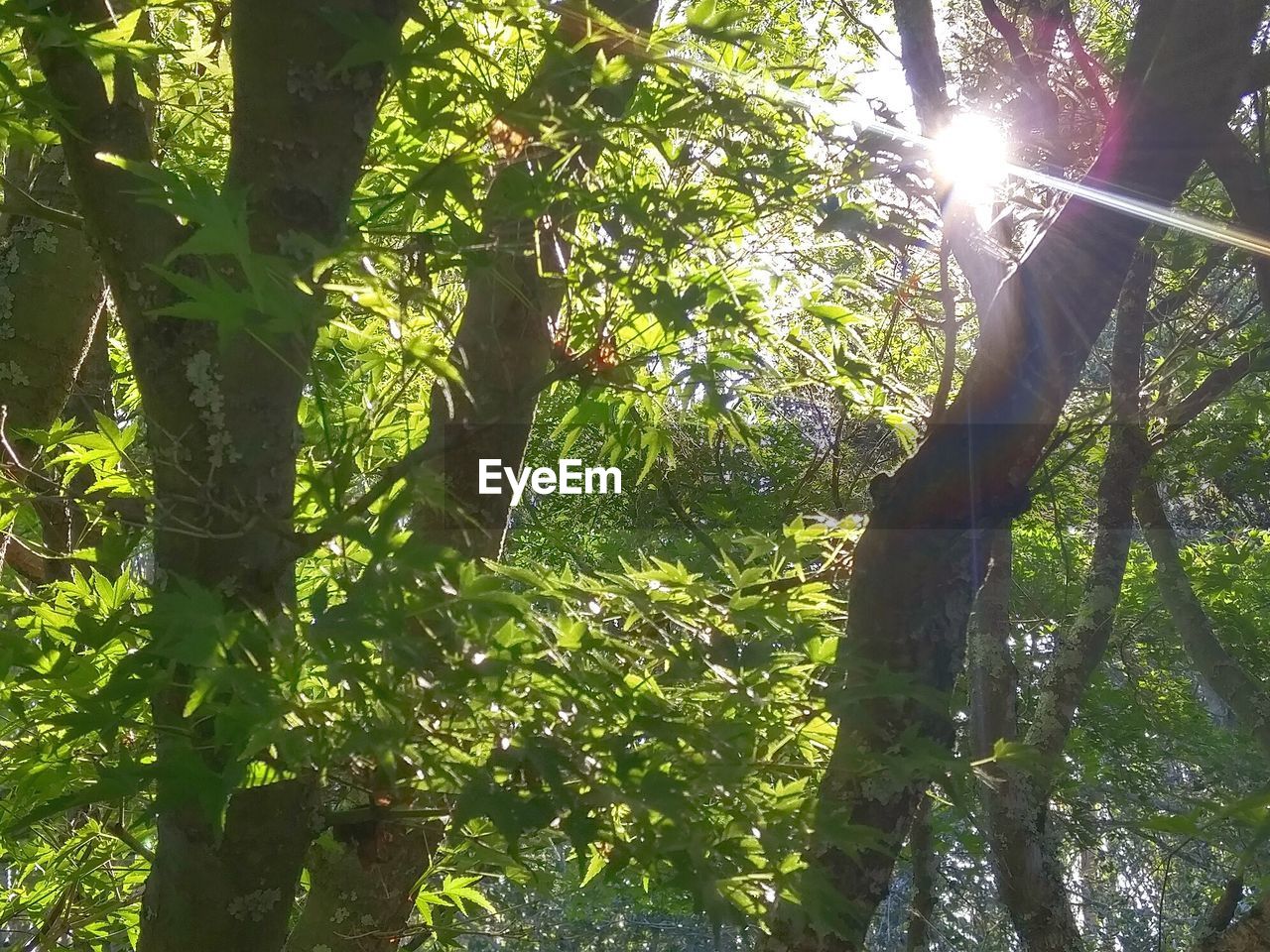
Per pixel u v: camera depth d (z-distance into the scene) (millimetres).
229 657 1389
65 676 1693
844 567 2465
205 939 1827
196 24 2180
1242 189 2316
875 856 2053
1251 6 1910
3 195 2766
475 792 1335
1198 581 5609
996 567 4512
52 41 1530
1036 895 4164
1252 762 5195
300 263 1449
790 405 4402
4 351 2656
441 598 1310
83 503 2123
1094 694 5500
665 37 1495
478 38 1851
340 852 2408
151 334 1675
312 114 1653
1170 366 4242
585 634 1621
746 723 1610
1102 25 4648
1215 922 3240
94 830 2564
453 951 2691
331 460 1536
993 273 2502
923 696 1669
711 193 1812
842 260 2600
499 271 1825
